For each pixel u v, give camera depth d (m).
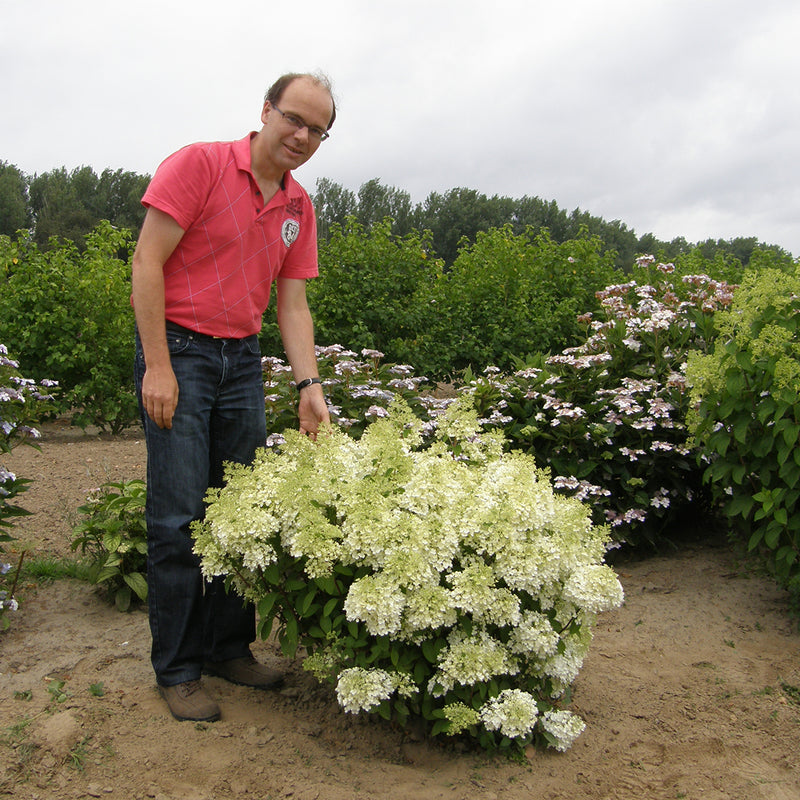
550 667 2.35
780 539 3.50
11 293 7.84
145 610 3.31
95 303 7.81
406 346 8.35
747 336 3.29
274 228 2.59
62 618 3.19
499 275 9.74
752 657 3.10
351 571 2.22
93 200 65.94
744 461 3.44
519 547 2.21
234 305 2.54
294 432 2.63
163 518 2.47
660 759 2.42
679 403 4.20
